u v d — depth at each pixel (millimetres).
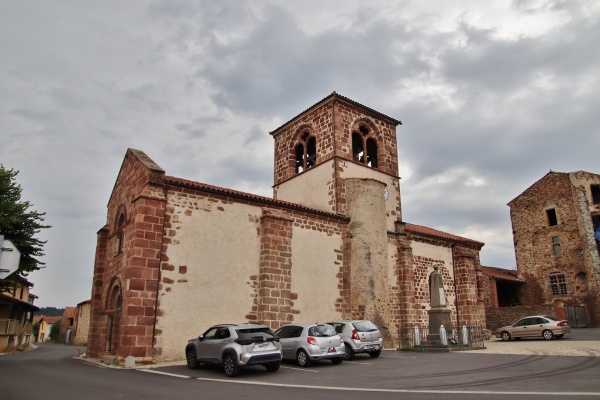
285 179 29859
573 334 27859
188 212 18172
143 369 14445
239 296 18781
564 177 40344
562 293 38625
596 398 7891
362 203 24297
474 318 28844
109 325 19609
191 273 17578
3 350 31547
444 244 29969
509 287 42281
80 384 11180
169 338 16438
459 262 30062
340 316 22469
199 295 17594
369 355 18547
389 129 30141
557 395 8336
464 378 11344
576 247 38250
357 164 27031
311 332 15320
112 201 23250
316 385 10766
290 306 20016
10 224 26828
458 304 29438
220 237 18844
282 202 21250
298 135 29781
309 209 22219
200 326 17297
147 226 16750
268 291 19281
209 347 13711
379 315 22312
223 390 10094
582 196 38562
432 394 8969
